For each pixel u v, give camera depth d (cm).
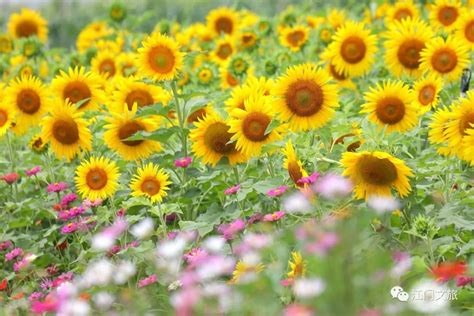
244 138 682
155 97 809
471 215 609
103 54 1172
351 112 840
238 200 653
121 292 589
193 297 488
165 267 588
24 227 802
